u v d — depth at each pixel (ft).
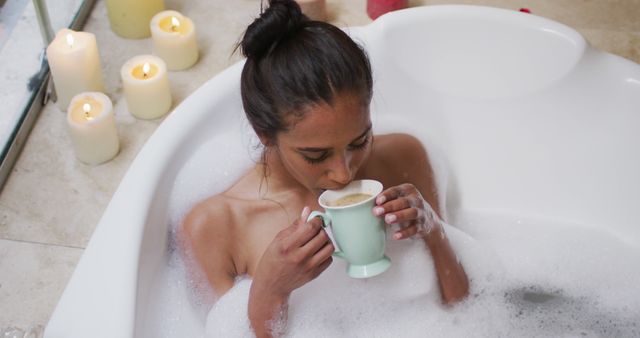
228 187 5.18
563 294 5.55
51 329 4.24
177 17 7.17
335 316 4.98
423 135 5.98
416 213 4.19
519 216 6.06
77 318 4.26
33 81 6.86
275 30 3.98
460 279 5.05
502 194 6.10
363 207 4.00
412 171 5.39
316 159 4.12
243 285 4.84
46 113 6.83
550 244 5.84
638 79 5.63
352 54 3.97
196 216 4.88
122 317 4.24
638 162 5.73
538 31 5.76
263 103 4.08
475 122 6.05
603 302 5.48
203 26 7.61
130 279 4.38
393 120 5.96
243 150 5.26
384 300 5.03
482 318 5.19
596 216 5.94
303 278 4.30
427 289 5.03
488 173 6.10
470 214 6.08
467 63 5.95
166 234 4.93
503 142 6.05
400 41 5.84
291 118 3.99
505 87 5.95
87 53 6.61
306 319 4.91
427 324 5.05
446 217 5.80
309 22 4.07
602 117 5.82
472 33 5.87
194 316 4.81
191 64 7.21
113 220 4.63
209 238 4.86
